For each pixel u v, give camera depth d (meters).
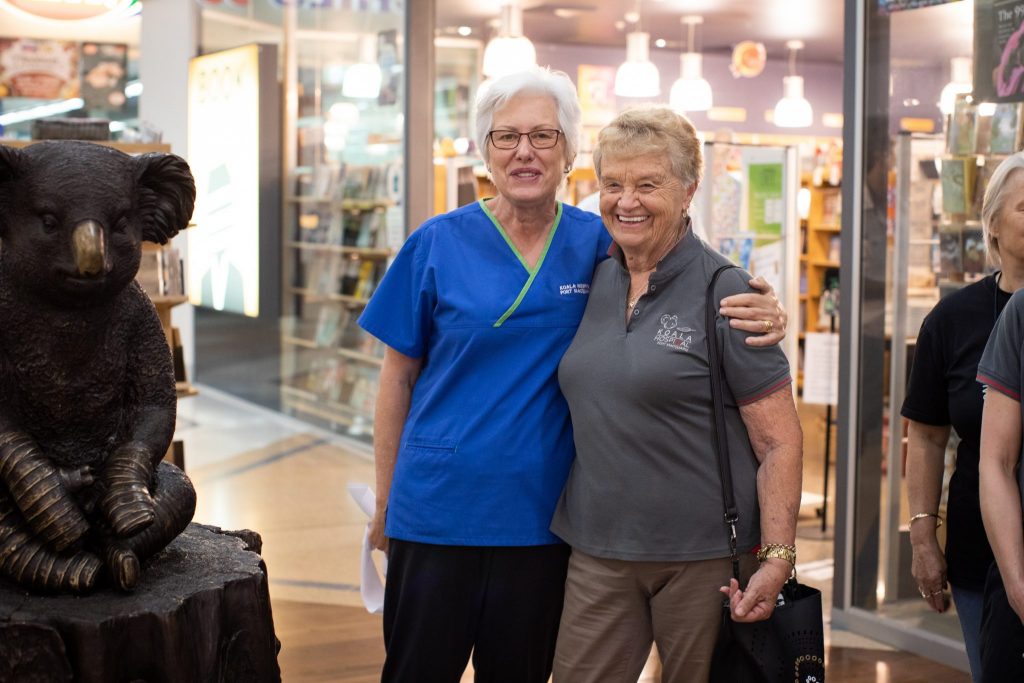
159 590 1.84
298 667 3.83
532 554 2.36
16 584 1.84
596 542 2.18
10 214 1.71
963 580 2.36
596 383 2.17
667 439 2.11
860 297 4.23
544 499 2.34
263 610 1.95
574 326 2.36
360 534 5.65
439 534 2.35
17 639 1.71
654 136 2.12
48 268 1.70
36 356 1.78
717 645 2.09
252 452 7.75
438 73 7.41
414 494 2.38
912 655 4.01
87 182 1.69
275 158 8.82
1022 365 1.88
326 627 4.24
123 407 1.91
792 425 2.12
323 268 8.48
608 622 2.21
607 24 9.25
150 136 4.80
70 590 1.79
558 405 2.36
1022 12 3.67
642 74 8.84
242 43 9.38
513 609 2.38
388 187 7.40
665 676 2.23
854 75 4.21
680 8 8.62
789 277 5.99
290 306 8.93
